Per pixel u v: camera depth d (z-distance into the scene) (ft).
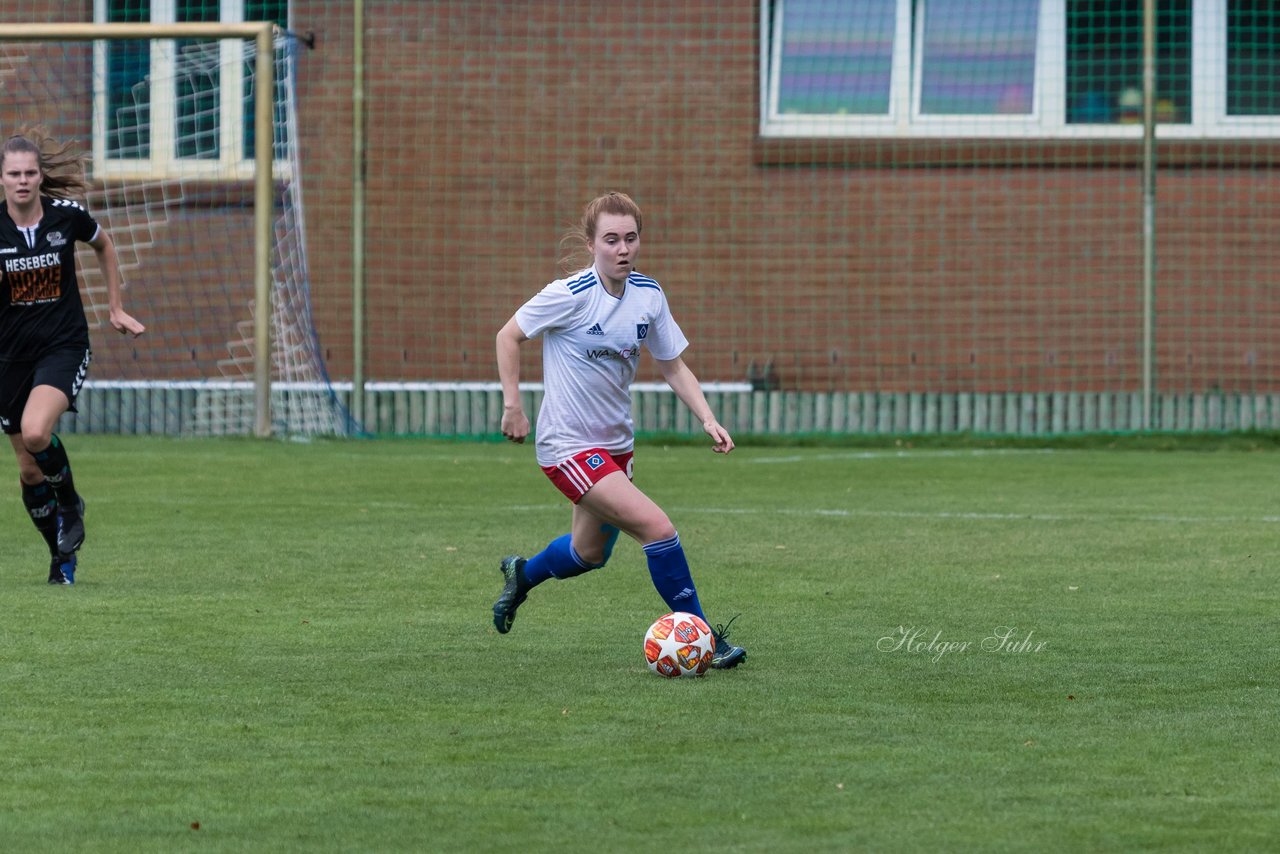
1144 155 195.21
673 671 67.62
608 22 205.67
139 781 51.98
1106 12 205.26
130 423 199.21
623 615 83.76
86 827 47.26
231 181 202.18
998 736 57.52
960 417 200.85
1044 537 114.11
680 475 157.07
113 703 62.75
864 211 204.74
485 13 205.36
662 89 205.87
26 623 80.02
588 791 50.65
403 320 205.46
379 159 205.26
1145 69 193.47
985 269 204.13
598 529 73.77
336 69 204.13
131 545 108.68
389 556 104.53
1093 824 47.29
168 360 202.69
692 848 45.16
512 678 67.62
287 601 87.45
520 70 206.08
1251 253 203.00
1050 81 205.57
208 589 91.30
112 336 202.80
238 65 201.77
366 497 136.98
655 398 201.77
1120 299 202.80
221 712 61.31
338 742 56.85
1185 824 47.32
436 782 51.72
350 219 203.92
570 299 70.95
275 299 199.11
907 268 204.74
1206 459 174.50
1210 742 56.70
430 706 62.44
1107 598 88.63
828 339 205.57
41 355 92.68
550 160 206.28
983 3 205.87
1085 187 203.10
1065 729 58.54
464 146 205.87
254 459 166.91
